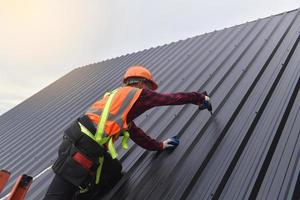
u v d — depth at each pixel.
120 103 3.26
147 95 3.33
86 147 3.14
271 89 4.48
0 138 9.77
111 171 3.88
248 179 3.21
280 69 4.84
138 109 3.31
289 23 6.34
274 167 3.24
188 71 6.59
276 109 4.03
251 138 3.77
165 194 3.50
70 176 3.15
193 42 8.32
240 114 4.26
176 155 3.99
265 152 3.43
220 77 5.50
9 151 8.15
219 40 7.46
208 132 4.17
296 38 5.57
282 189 2.96
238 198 3.08
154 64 8.23
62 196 3.26
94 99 8.54
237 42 6.73
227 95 4.80
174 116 4.92
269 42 5.93
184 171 3.67
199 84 5.70
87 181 3.26
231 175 3.39
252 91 4.66
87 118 3.24
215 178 3.41
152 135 4.72
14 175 6.30
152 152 4.30
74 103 9.20
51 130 8.06
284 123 3.78
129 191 3.80
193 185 3.47
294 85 4.32
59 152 3.27
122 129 3.21
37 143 7.66
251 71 5.19
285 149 3.39
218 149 3.82
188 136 4.27
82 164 3.13
